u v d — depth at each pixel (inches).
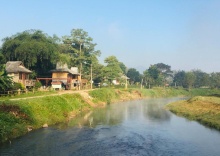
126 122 1726.1
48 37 3051.2
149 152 1036.5
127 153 1022.4
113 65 4650.6
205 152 1032.8
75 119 1781.5
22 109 1373.0
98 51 4202.8
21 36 2940.5
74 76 3486.7
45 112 1572.3
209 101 2354.8
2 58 2313.0
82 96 2610.7
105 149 1073.5
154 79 6432.1
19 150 1005.8
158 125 1619.1
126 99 3836.1
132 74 7007.9
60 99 1934.1
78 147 1092.5
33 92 2112.5
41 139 1179.9
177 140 1229.7
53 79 2930.6
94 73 4468.5
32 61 2620.6
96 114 2085.4
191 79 6609.3
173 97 4938.5
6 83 1831.9
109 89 3644.2
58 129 1407.5
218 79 6825.8
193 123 1678.2
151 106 2874.0
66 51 4069.9
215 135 1316.4
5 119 1201.4
